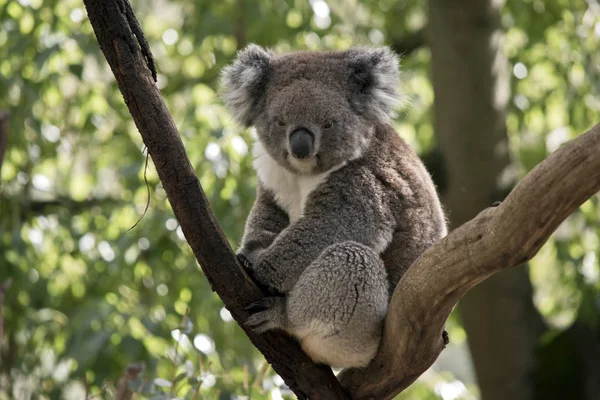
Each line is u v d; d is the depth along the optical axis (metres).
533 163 16.36
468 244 5.85
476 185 14.71
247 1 14.98
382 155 8.02
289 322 7.18
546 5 15.74
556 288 16.03
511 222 5.52
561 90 15.93
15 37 13.72
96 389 11.80
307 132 7.81
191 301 13.23
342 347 7.24
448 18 14.70
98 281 13.86
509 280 14.96
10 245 13.56
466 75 14.68
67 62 13.91
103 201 15.20
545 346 14.98
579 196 5.29
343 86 8.06
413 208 7.89
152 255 13.68
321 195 7.78
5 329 13.36
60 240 14.06
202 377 7.96
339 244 7.35
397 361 7.01
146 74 6.48
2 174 13.91
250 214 8.50
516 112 15.73
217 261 6.74
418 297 6.32
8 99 13.80
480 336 15.02
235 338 13.70
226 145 12.73
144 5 16.94
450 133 14.84
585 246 14.69
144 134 6.50
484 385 15.12
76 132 14.73
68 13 14.23
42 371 12.91
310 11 15.58
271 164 8.34
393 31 17.17
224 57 15.70
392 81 8.32
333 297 7.21
